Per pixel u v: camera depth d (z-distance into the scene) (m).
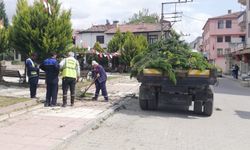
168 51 13.59
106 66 52.00
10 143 7.52
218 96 21.36
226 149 8.03
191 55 13.06
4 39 21.97
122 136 8.95
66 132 8.64
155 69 12.75
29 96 14.90
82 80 24.58
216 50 84.62
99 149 7.64
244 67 51.66
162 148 7.89
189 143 8.45
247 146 8.38
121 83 27.20
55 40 18.88
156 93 13.23
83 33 73.56
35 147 7.27
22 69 41.03
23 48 19.48
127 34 54.22
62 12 19.73
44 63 12.66
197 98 12.73
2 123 9.46
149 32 68.31
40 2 19.39
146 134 9.29
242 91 26.36
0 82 20.72
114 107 13.30
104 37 72.12
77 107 12.84
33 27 19.05
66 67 12.85
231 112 14.20
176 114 12.89
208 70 12.38
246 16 50.19
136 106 14.70
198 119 12.01
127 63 49.75
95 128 9.83
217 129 10.35
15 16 19.48
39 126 9.23
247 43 48.47
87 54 39.09
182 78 12.53
